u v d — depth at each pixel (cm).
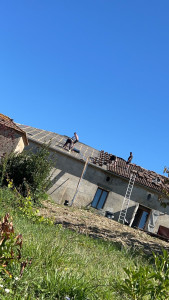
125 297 441
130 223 2914
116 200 2923
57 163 2834
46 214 1697
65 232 909
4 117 2403
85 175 2880
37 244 536
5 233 389
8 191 1302
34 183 2020
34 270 424
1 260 387
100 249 862
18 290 362
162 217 3008
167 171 1902
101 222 2122
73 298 396
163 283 401
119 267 629
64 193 2800
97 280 469
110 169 2952
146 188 2989
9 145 2300
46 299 375
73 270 479
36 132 3069
